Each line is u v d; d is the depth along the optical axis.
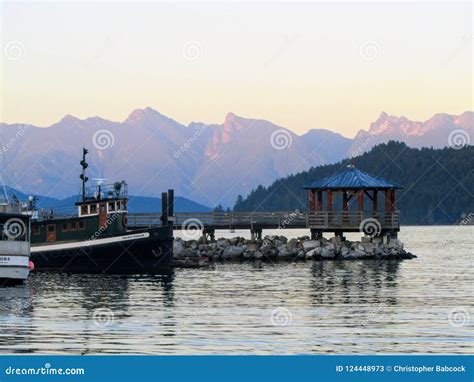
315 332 55.59
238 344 52.09
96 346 51.66
